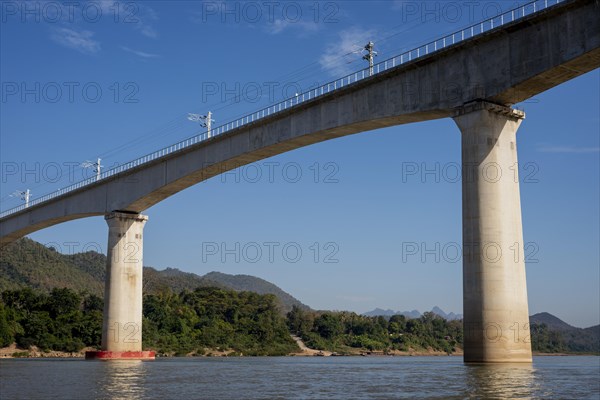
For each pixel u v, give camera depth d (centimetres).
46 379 3192
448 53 4084
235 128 5741
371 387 2512
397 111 4391
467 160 3891
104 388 2552
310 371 4075
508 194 3853
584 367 4478
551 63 3581
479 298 3691
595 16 3425
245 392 2328
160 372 3947
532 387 2341
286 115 5306
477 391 2200
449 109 4072
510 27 3734
